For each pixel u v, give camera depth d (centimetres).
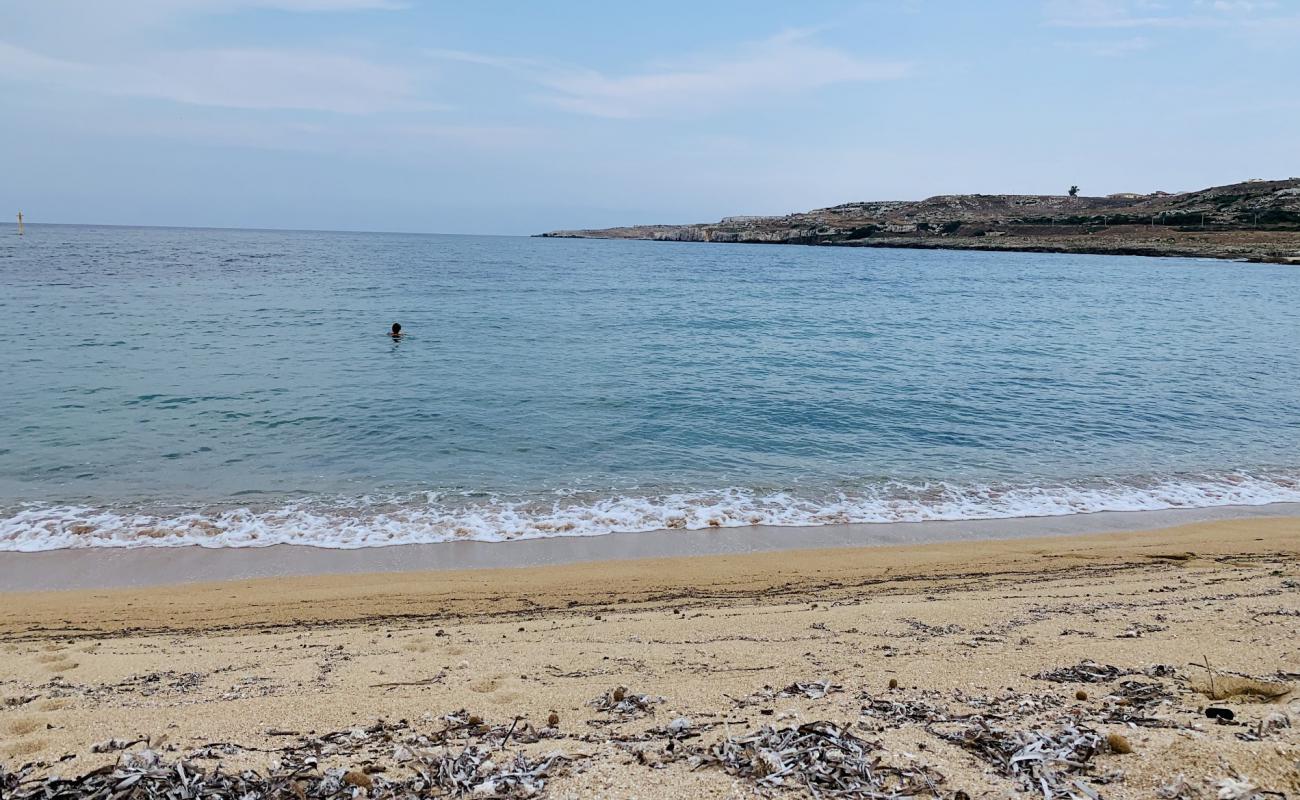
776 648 575
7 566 871
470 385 1852
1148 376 2112
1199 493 1202
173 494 1104
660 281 5716
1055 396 1852
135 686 516
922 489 1200
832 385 1942
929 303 4200
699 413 1628
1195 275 6756
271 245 11131
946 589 786
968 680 474
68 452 1272
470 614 728
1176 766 312
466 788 325
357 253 9162
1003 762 334
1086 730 361
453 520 1037
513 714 434
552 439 1416
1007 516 1096
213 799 317
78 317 2828
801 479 1236
